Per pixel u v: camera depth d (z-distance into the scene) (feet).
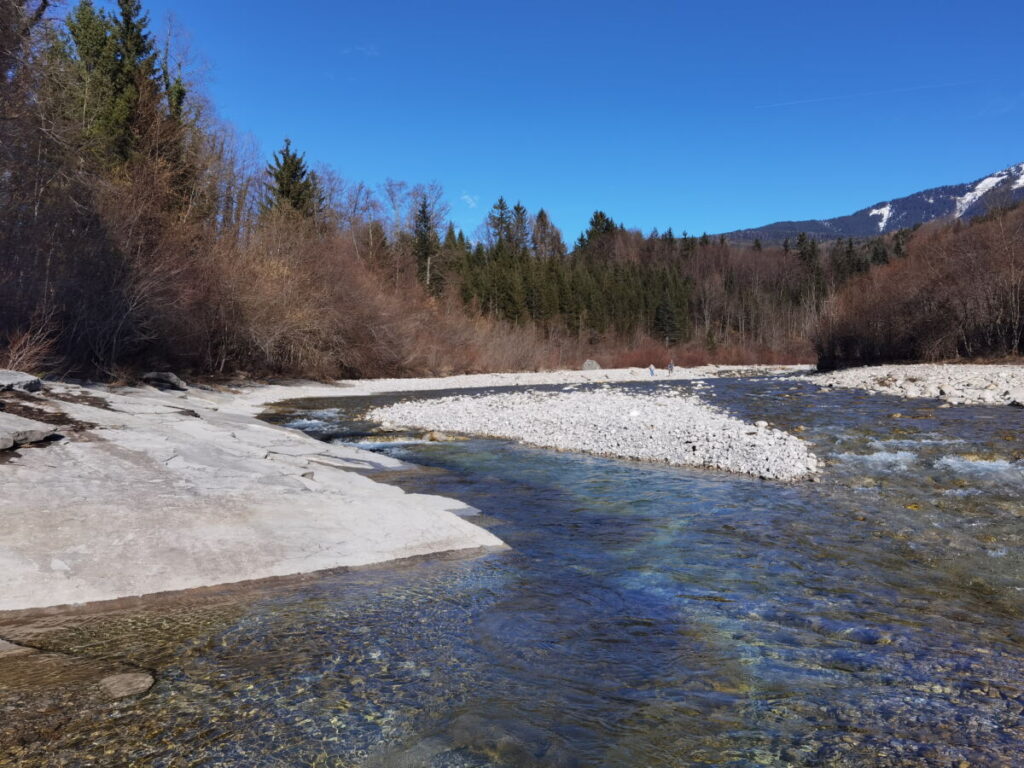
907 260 133.08
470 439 47.83
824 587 17.78
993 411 52.80
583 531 23.68
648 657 13.39
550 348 188.14
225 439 32.42
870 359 133.59
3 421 24.25
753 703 11.56
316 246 119.03
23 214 58.23
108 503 19.79
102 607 15.21
